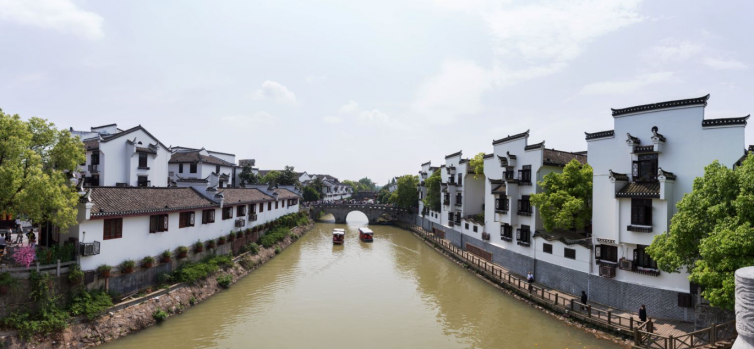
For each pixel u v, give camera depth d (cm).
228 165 6731
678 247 1850
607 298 2530
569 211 2752
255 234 4456
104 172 3978
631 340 2098
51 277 1964
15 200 1803
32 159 1880
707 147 2122
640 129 2400
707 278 1633
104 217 2261
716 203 1720
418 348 2220
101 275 2236
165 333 2272
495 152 4009
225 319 2541
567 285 2855
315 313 2725
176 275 2797
